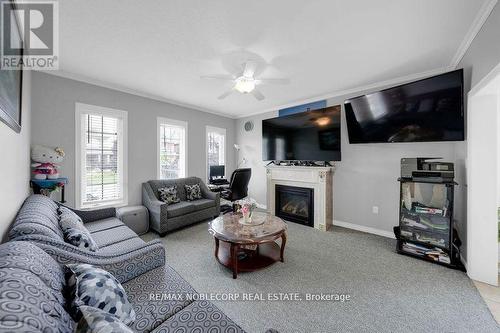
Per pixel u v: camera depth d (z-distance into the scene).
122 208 3.28
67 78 2.86
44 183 2.44
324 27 1.85
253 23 1.79
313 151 3.70
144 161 3.74
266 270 2.23
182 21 1.76
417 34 1.96
